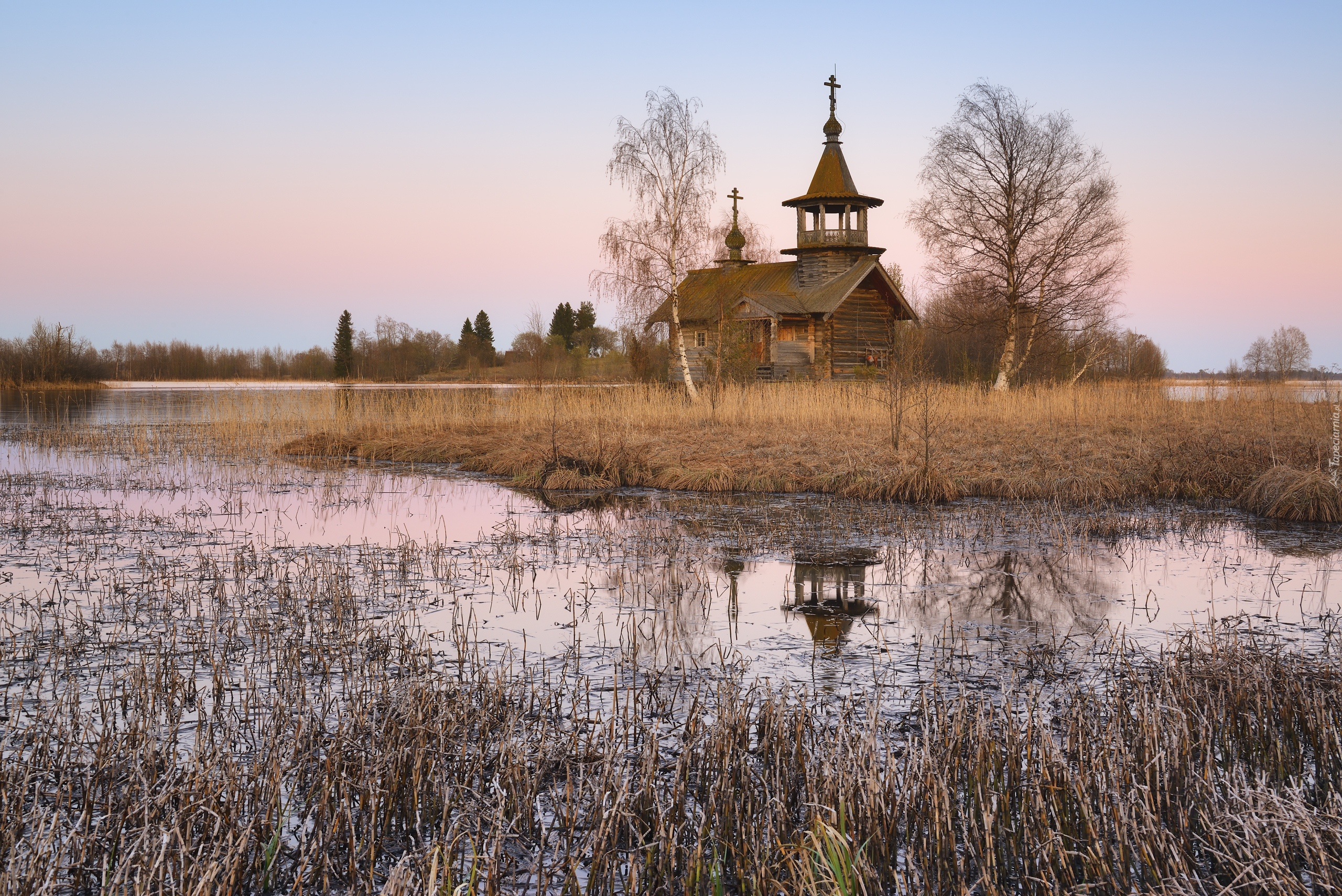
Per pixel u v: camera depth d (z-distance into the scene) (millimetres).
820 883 4062
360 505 15805
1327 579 10109
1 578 10047
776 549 11773
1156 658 7312
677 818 4672
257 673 6961
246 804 4891
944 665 7258
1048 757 4914
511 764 5059
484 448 22719
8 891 3918
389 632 8062
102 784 4996
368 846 4602
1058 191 36062
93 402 49438
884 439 20422
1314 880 4109
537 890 4238
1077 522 13547
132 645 7648
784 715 5523
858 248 41594
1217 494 15797
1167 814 4711
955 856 4391
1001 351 41562
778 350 41844
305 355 105000
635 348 44406
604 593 9602
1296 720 5738
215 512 14938
